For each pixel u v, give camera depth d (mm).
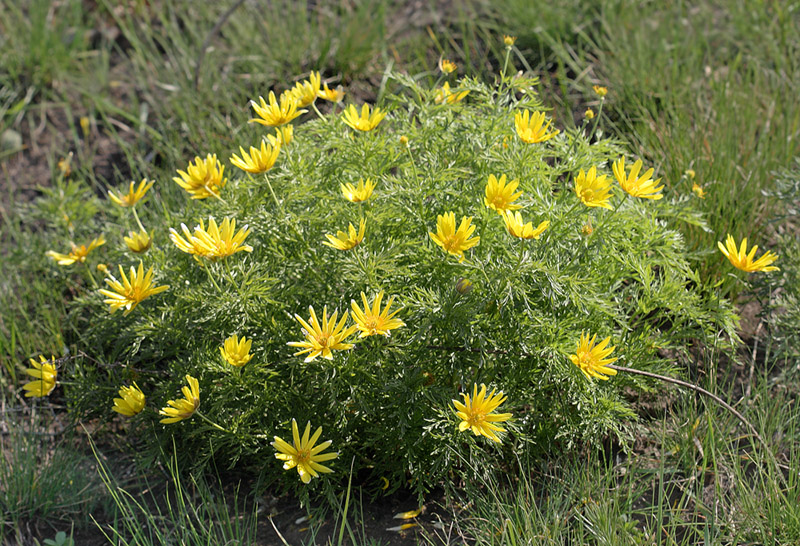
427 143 2162
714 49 2604
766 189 2342
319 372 2043
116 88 2787
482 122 2154
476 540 2029
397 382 2027
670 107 2443
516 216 1999
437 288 2062
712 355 2145
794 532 2004
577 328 2082
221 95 2621
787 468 2090
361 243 2051
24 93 2783
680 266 2123
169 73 2715
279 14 2916
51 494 2117
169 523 2094
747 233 2295
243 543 2066
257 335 2080
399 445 2066
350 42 2623
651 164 2391
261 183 2135
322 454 2023
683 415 2125
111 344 2273
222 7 2959
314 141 2219
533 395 2076
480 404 1974
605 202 2029
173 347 2131
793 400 2141
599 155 2158
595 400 2033
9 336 2330
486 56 2602
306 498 2049
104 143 2617
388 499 2105
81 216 2379
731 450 2104
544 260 2023
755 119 2428
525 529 2014
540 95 2523
